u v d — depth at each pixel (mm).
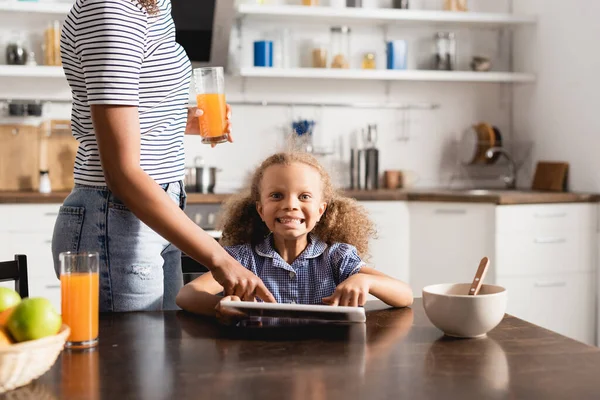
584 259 3713
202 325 1238
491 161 4289
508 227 3592
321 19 4105
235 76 4148
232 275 1286
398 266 3807
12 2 3619
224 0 3721
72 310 1087
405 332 1189
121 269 1531
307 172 1541
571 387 908
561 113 4051
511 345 1104
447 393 885
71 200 1557
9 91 3900
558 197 3648
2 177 3727
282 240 1572
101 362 1015
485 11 4395
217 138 1755
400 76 4066
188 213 3533
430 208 3758
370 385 913
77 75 1462
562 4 4016
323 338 1146
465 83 4402
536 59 4266
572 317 3707
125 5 1351
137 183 1315
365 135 4305
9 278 1514
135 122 1350
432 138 4395
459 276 3703
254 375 954
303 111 4238
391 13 4031
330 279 1548
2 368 871
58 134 3783
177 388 904
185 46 3861
